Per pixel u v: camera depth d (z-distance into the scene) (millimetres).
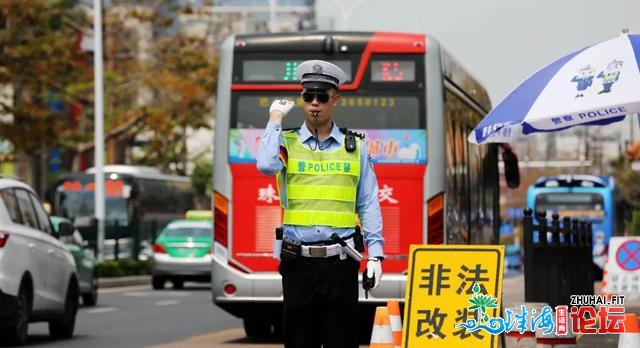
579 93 27016
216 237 34000
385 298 33094
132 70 101375
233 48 34125
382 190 33438
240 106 34031
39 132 84438
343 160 16906
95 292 53750
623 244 46406
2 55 81812
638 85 26500
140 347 33656
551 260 35750
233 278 33688
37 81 83438
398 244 33312
